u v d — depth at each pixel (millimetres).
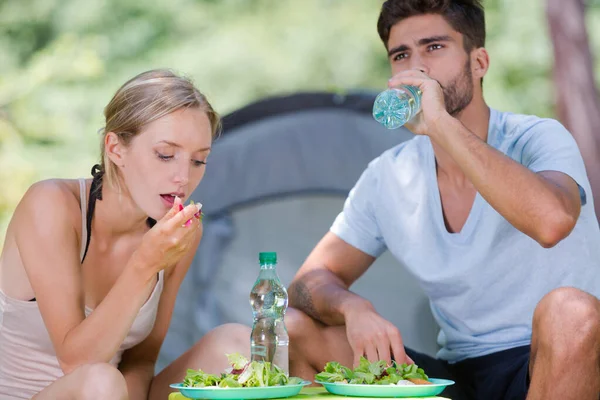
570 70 8289
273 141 5820
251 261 5781
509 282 3488
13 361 3252
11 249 3211
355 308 3359
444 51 3604
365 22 13047
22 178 10641
